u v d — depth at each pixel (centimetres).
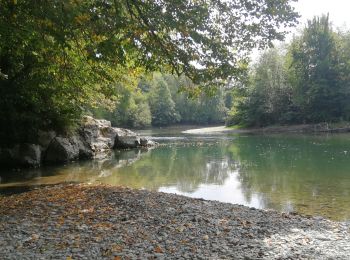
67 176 2259
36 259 758
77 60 1644
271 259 785
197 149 3959
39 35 1199
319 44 7431
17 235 947
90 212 1223
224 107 12494
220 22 1386
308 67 7506
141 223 1084
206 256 795
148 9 1178
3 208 1302
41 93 2375
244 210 1326
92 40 1218
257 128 8056
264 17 1366
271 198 1620
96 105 3550
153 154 3528
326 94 7206
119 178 2197
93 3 1123
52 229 1009
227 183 2005
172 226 1049
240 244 891
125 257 777
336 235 1006
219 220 1141
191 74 1331
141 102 10194
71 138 3083
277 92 8038
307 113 7544
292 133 6681
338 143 4291
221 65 1344
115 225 1056
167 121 11381
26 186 1916
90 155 3256
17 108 2558
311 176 2153
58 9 1037
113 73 1995
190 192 1778
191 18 1210
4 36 1247
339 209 1417
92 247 843
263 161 2856
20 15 1197
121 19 1124
